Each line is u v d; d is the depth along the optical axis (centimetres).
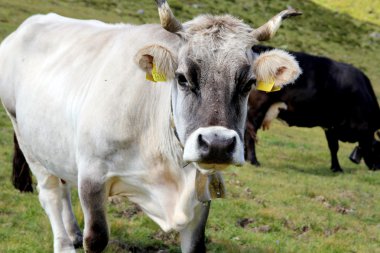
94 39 763
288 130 2475
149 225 964
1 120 1672
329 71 1783
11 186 1107
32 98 780
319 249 976
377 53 4797
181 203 645
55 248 801
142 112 643
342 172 1762
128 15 4019
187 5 4628
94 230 666
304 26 5066
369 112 1827
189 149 521
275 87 593
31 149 811
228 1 5088
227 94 533
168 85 638
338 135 1814
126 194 695
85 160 665
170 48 566
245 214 1098
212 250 905
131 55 668
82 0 4059
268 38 580
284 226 1088
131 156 654
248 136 1677
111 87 658
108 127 645
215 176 632
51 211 821
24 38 848
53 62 784
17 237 877
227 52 541
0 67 866
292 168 1702
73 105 703
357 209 1302
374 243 1060
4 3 3378
